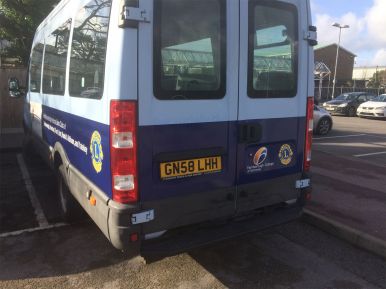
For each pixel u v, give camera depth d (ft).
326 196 19.49
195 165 10.87
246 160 11.89
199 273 12.58
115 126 9.69
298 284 12.07
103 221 10.50
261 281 12.19
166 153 10.32
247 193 12.03
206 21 10.66
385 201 18.76
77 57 12.75
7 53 44.09
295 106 12.90
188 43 10.35
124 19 9.30
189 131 10.62
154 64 9.84
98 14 10.80
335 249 14.46
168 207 10.55
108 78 9.86
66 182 14.74
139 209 10.08
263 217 12.56
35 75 22.18
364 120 66.13
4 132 38.40
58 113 15.57
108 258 13.46
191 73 10.48
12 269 12.72
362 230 15.07
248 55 11.50
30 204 18.72
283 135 12.70
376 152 33.40
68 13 14.42
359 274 12.73
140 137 9.87
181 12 10.16
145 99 9.82
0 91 39.88
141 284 11.93
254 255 13.84
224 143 11.34
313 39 13.04
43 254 13.74
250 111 11.75
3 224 16.29
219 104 11.10
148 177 10.15
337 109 73.26
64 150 14.84
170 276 12.39
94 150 11.13
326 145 37.06
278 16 12.11
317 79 138.62
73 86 13.16
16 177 23.54
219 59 10.99
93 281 12.07
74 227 15.97
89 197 11.63
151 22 9.70
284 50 12.39
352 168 25.76
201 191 11.09
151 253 10.22
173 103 10.25
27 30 41.29
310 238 15.34
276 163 12.66
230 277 12.39
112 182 10.03
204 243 10.88
